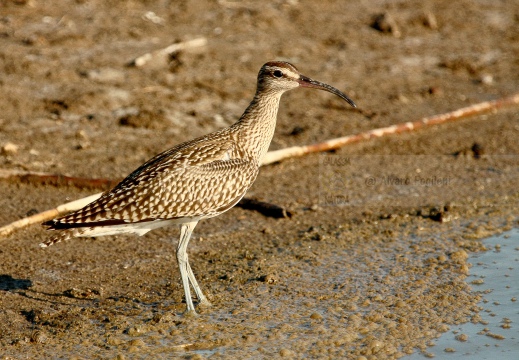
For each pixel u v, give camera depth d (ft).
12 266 45.96
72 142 62.34
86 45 77.05
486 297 44.88
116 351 38.40
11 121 64.39
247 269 47.14
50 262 46.75
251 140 45.16
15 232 49.47
